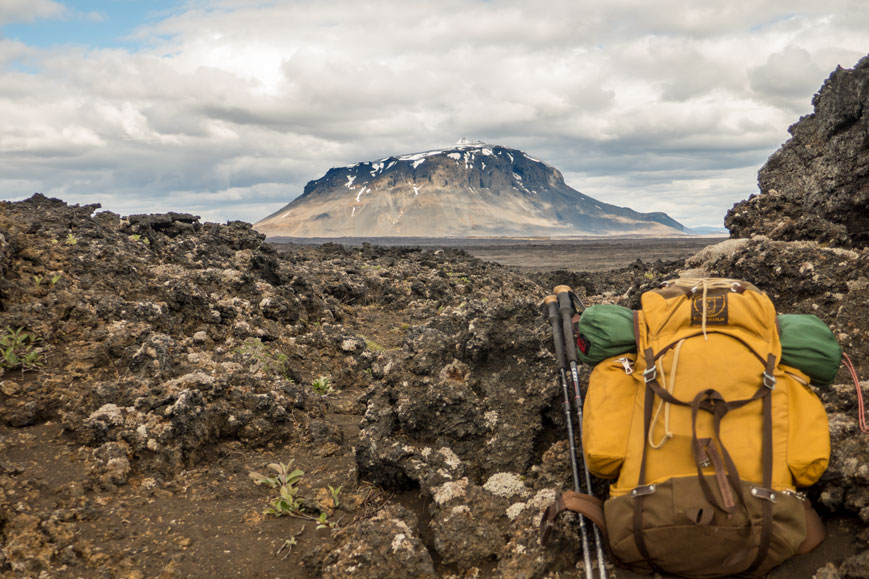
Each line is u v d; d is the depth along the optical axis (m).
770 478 3.09
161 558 3.89
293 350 7.96
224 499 4.60
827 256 5.80
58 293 6.63
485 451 4.44
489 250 76.56
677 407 3.28
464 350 4.89
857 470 3.47
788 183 10.96
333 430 5.75
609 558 3.52
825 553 3.37
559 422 4.53
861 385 4.20
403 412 4.63
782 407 3.26
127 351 5.86
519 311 5.17
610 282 17.30
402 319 11.68
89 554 3.84
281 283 10.77
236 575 3.79
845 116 9.79
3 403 5.26
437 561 3.80
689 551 3.13
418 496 4.40
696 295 3.60
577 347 4.17
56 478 4.51
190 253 10.51
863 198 9.56
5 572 3.64
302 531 4.22
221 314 7.93
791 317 3.66
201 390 5.46
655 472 3.24
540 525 3.64
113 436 4.92
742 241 7.28
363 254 20.67
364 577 3.54
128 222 10.45
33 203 10.76
